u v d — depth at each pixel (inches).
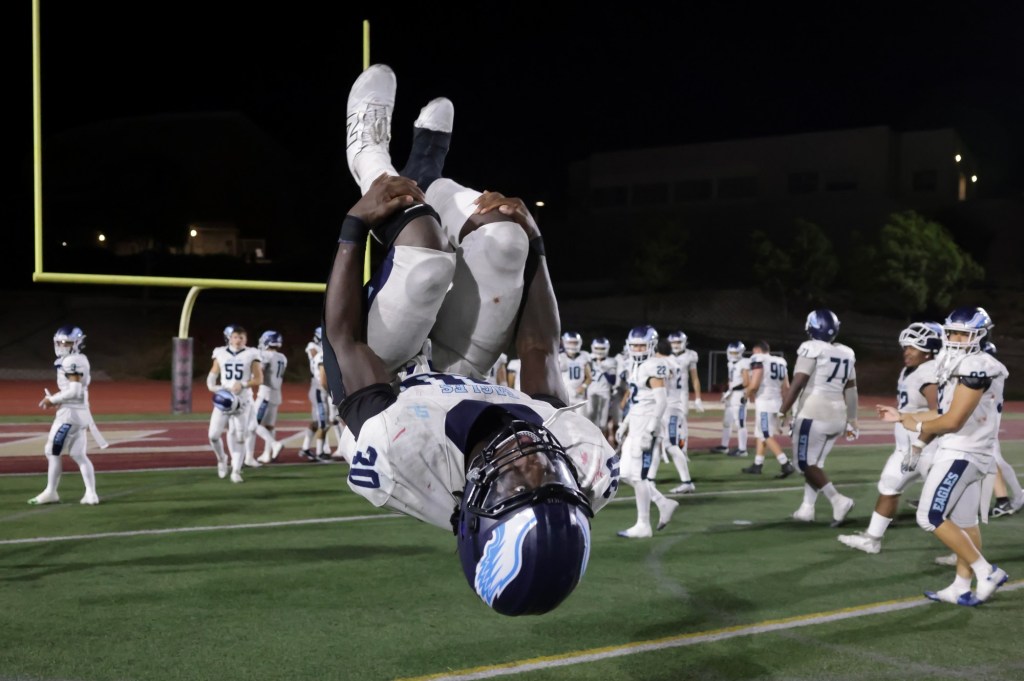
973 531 209.8
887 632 181.3
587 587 215.2
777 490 384.8
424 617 187.2
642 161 1683.1
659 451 373.4
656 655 165.2
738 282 1524.4
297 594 204.1
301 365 1167.6
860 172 1537.9
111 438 543.2
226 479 392.2
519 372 106.0
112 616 185.6
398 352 100.0
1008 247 1512.1
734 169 1615.4
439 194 110.3
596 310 1402.6
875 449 550.3
